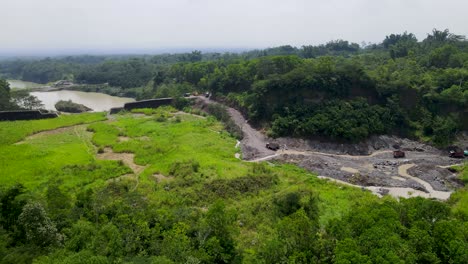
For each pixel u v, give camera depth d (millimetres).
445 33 157875
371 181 64875
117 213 38375
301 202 49188
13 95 124312
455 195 56531
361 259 26938
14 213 34281
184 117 111688
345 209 51031
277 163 75188
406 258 28219
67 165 64750
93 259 26625
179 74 160625
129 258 29219
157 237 34062
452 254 29422
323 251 31219
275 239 33812
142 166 67812
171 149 77250
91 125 96062
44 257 28172
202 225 36438
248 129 99062
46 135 87688
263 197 54219
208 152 77688
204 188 55906
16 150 72562
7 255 28703
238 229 42906
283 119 92188
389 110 94062
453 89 93438
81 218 37688
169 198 51750
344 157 80562
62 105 135250
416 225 32812
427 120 91875
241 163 72438
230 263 34375
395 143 88438
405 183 64562
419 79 100625
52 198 41062
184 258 30312
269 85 100312
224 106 117062
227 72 128625
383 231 30062
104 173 62031
